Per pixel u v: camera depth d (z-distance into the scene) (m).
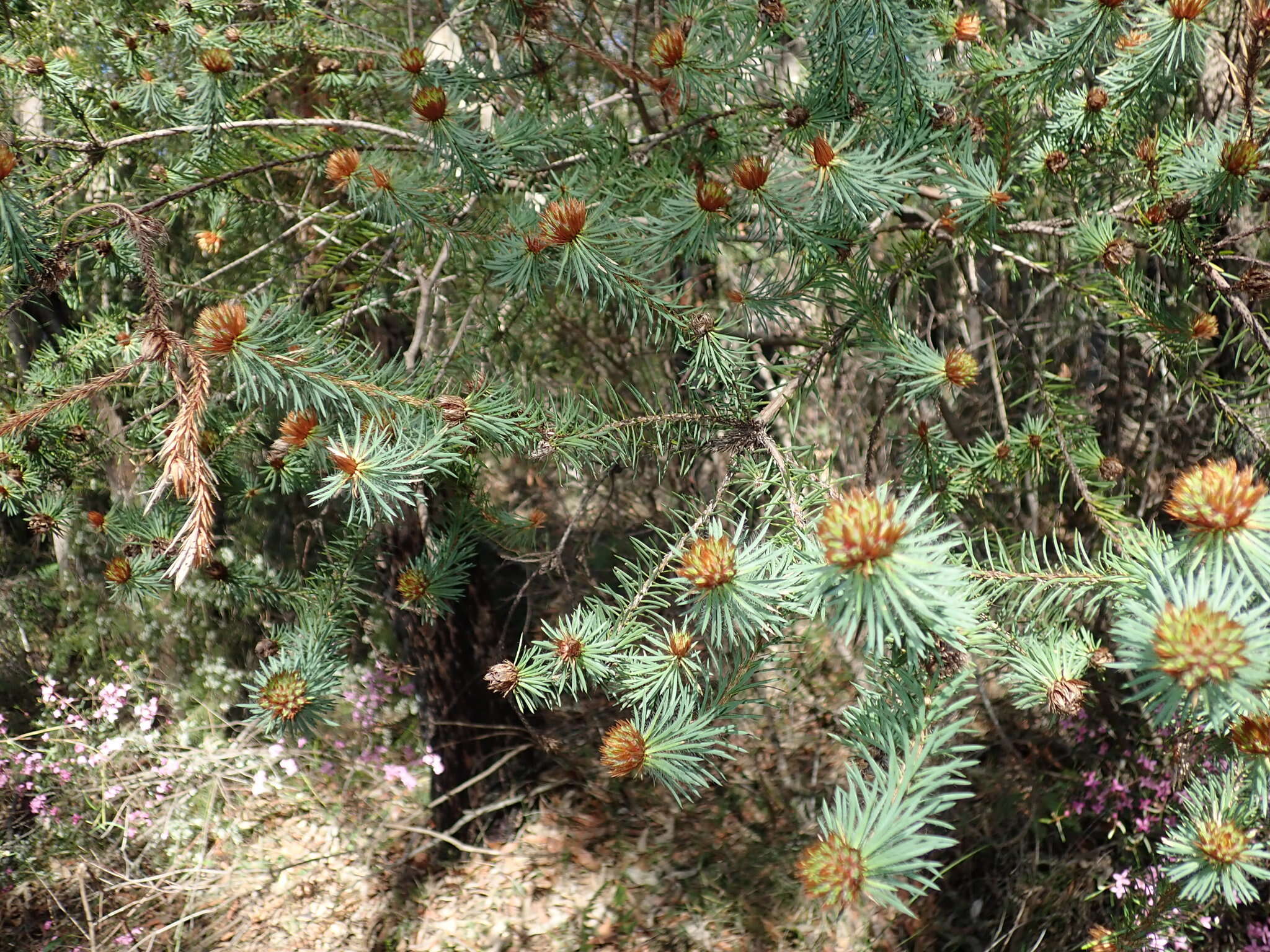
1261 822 0.26
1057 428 0.41
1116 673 0.63
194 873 0.80
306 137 0.49
